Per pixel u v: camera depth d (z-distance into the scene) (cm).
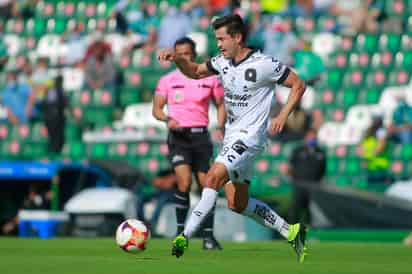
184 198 3856
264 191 6244
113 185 6019
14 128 7644
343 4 8169
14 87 7750
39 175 6088
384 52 7725
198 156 3878
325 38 7919
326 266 2475
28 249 3709
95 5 8888
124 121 7512
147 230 2866
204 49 7881
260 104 2802
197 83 3853
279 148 6831
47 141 7500
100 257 2941
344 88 7531
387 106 7244
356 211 5653
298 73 7469
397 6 8050
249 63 2783
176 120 3856
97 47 7856
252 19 7856
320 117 7081
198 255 3169
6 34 8894
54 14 8938
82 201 5681
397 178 6656
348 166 6800
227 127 2859
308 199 5797
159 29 8244
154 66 7950
